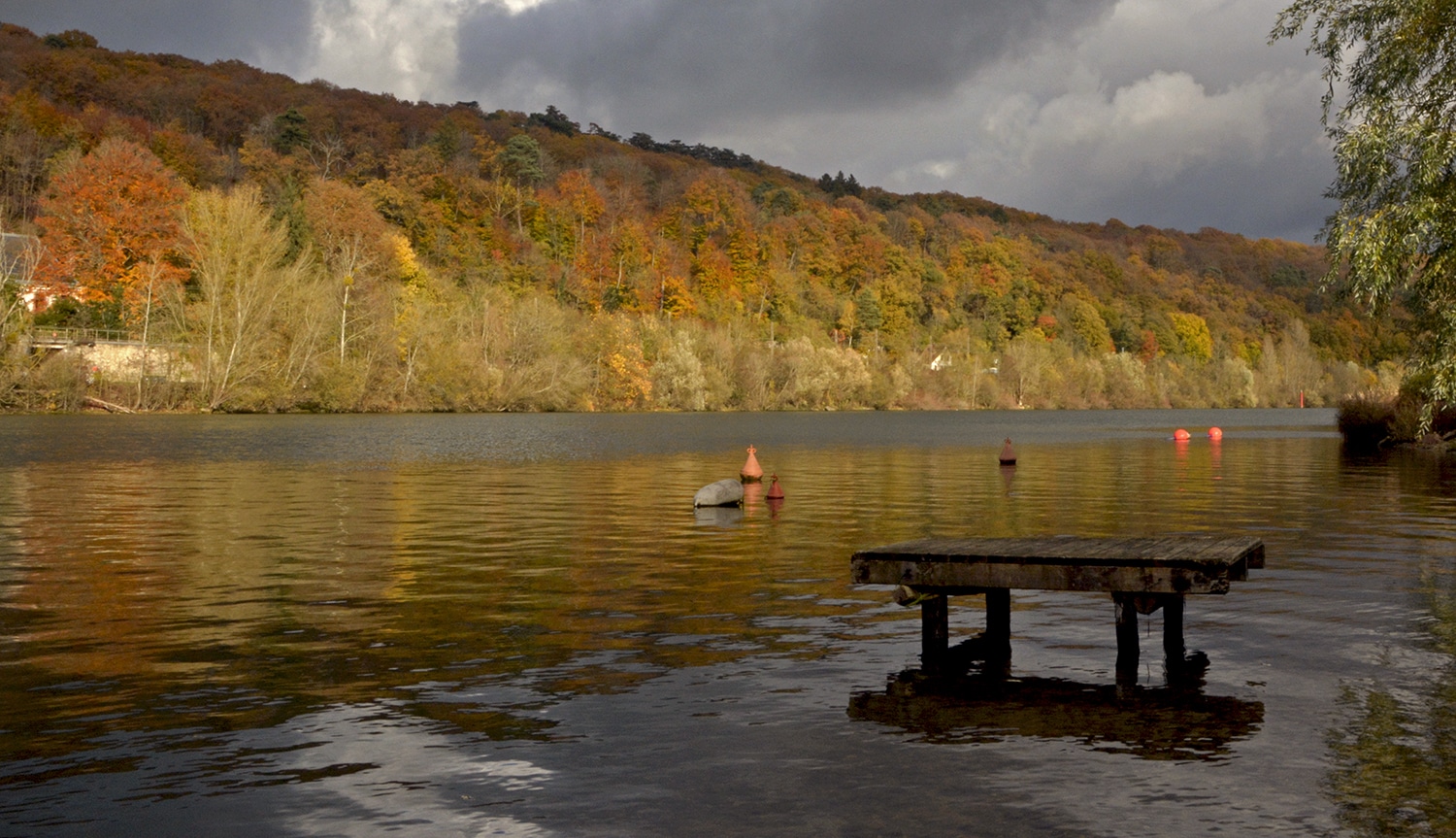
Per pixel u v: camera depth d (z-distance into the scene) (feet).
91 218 281.13
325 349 277.85
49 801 19.17
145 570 44.98
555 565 46.62
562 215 488.02
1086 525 62.08
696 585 41.65
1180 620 30.91
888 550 31.65
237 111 521.65
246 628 33.45
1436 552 50.62
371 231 350.23
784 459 132.77
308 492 82.84
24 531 58.39
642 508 72.33
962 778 20.31
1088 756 21.47
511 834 17.84
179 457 123.24
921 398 492.95
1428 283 57.88
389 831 17.95
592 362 364.99
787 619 35.19
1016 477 103.81
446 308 321.32
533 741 22.48
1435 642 31.60
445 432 193.26
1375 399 169.48
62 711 24.49
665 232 532.73
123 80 504.84
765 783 20.10
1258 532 58.29
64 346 240.32
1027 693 26.22
